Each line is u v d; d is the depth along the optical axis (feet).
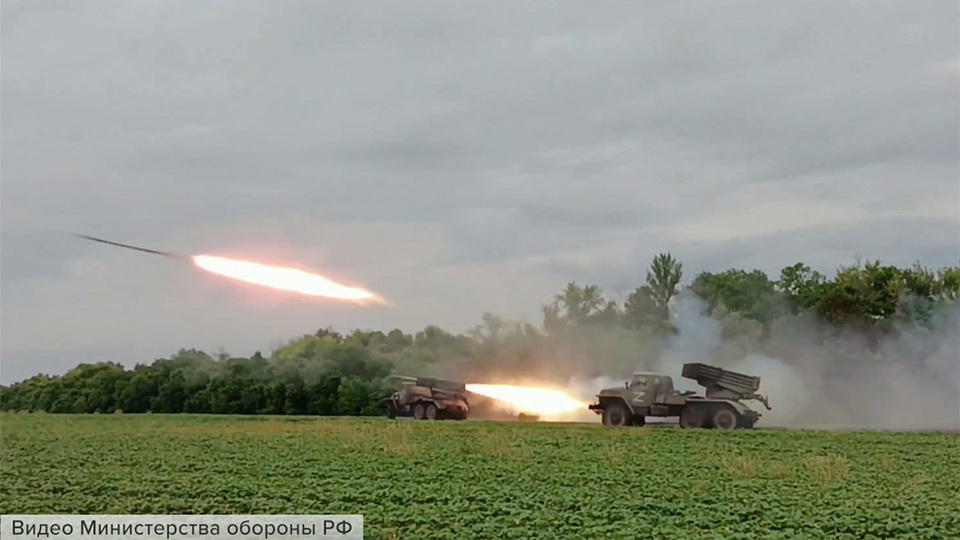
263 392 145.18
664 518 55.98
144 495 65.16
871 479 69.00
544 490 64.08
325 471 72.54
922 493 63.82
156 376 155.22
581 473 70.54
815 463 74.18
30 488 68.23
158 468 75.61
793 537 51.67
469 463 75.72
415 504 60.70
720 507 58.70
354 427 103.91
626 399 106.63
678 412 105.19
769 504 59.77
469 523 55.47
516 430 99.45
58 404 158.30
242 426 108.37
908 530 53.93
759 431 98.73
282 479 69.62
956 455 80.94
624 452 81.56
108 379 160.04
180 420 120.67
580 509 58.59
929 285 149.79
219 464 76.84
